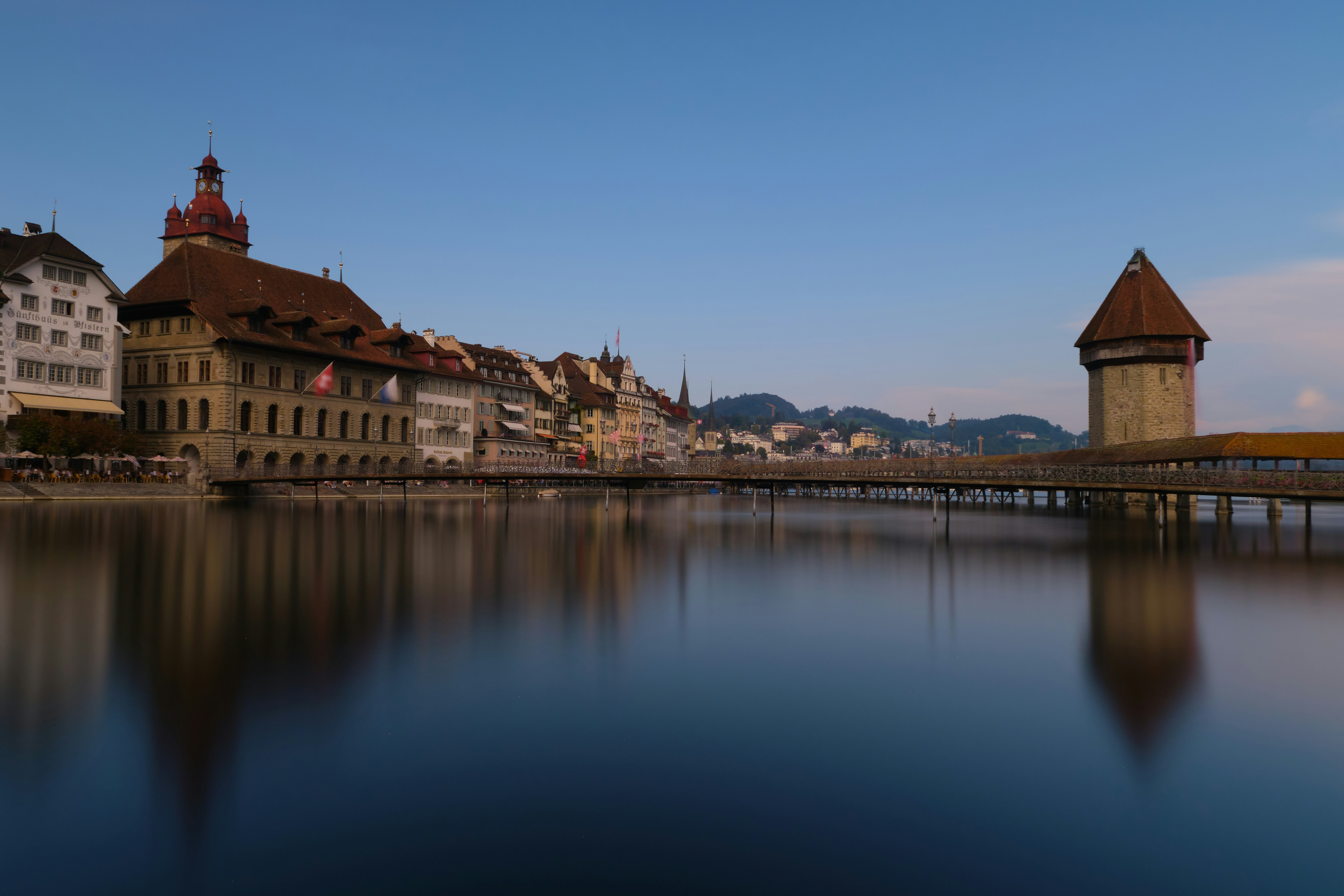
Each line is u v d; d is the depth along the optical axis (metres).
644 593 27.86
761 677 17.47
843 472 69.06
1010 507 97.81
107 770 12.05
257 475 79.06
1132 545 47.22
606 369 177.62
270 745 13.10
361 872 9.57
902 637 21.42
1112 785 12.21
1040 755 13.28
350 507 74.31
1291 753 13.42
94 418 78.38
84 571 29.69
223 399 82.38
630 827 10.72
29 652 18.16
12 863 9.62
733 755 13.11
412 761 12.62
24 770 12.03
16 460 70.50
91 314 78.12
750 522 66.81
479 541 44.56
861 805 11.44
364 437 101.75
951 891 9.34
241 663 17.53
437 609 23.97
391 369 105.25
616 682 16.88
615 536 50.72
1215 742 13.88
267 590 26.48
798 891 9.28
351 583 28.19
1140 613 25.05
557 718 14.63
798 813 11.19
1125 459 77.94
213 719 14.14
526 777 12.14
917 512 86.81
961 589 29.62
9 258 73.81
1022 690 16.69
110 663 17.39
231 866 9.66
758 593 28.56
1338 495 48.44
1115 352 84.81
